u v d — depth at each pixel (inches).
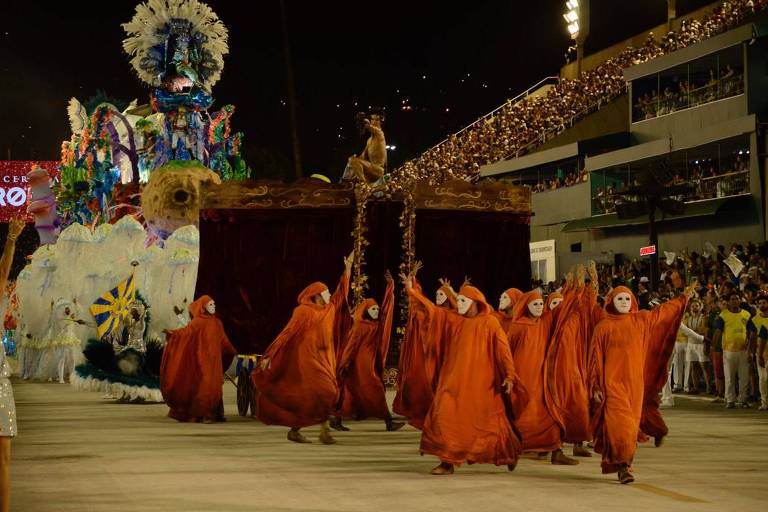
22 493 383.6
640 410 423.5
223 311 690.8
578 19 2020.2
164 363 665.6
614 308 431.8
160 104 1114.7
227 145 1172.5
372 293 714.2
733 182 1298.0
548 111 1902.1
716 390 813.9
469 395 432.1
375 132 728.3
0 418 282.8
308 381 546.6
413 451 515.2
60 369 1042.7
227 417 701.9
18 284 1111.6
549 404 463.5
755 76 1309.1
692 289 470.6
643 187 1019.9
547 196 1718.8
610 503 363.6
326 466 458.6
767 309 720.3
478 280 720.3
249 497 375.2
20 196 1843.0
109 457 486.9
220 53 1128.8
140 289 820.0
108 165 1203.9
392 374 716.0
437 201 716.0
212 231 699.4
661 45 1614.2
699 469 446.6
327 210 700.7
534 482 412.5
